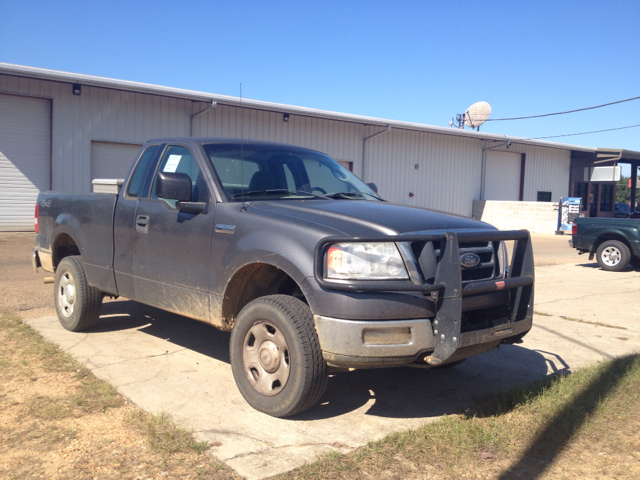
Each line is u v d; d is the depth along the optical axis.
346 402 4.20
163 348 5.38
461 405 4.18
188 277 4.42
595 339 6.24
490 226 4.09
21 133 16.17
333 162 5.54
